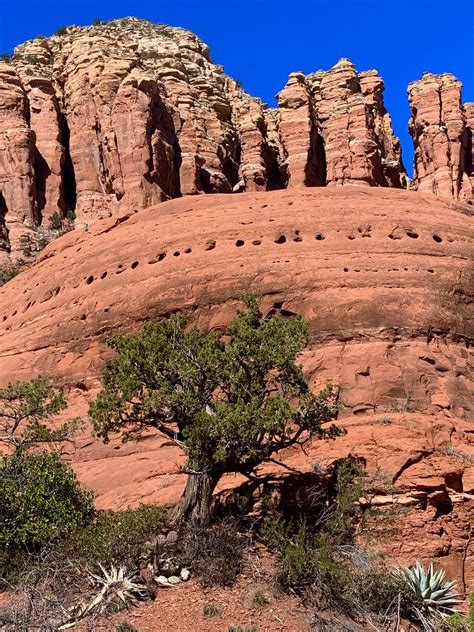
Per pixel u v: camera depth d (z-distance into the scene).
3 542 17.19
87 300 28.83
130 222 32.53
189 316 26.34
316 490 17.98
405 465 18.14
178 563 15.91
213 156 54.88
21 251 51.69
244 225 28.33
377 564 16.44
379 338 24.17
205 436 16.97
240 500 17.67
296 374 18.78
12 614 14.32
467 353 24.77
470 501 17.80
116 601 14.66
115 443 23.77
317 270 26.02
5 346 30.25
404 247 26.88
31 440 21.14
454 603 16.20
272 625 14.39
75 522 17.69
